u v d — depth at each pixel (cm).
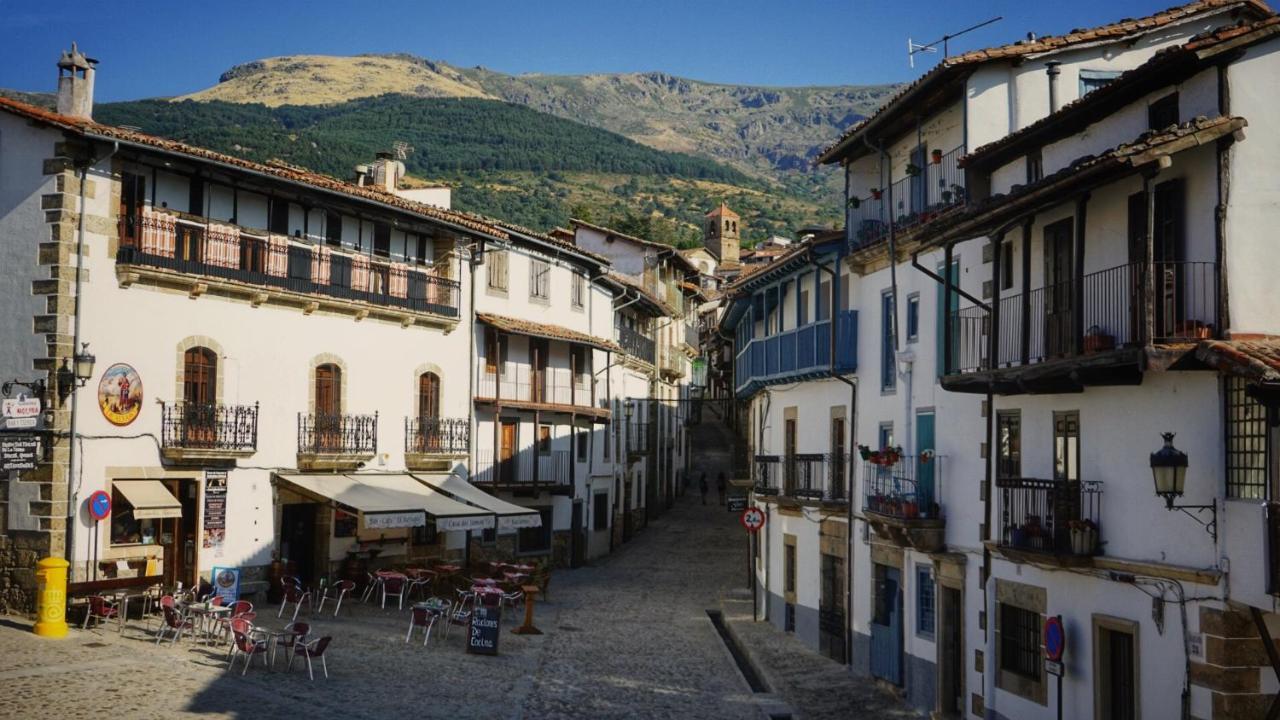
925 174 2470
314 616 2914
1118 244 1684
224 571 2716
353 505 3006
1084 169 1530
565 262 4588
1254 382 1353
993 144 2053
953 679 2222
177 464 2827
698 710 2234
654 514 6125
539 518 3478
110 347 2684
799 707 2347
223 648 2369
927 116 2491
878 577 2598
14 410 2591
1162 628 1545
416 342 3638
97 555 2625
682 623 3353
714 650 2928
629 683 2453
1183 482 1473
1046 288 1742
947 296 2025
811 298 3144
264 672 2192
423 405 3691
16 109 2609
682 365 7344
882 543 2559
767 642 3103
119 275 2705
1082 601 1736
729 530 5725
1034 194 1662
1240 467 1434
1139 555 1614
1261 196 1472
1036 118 2236
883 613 2584
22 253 2630
